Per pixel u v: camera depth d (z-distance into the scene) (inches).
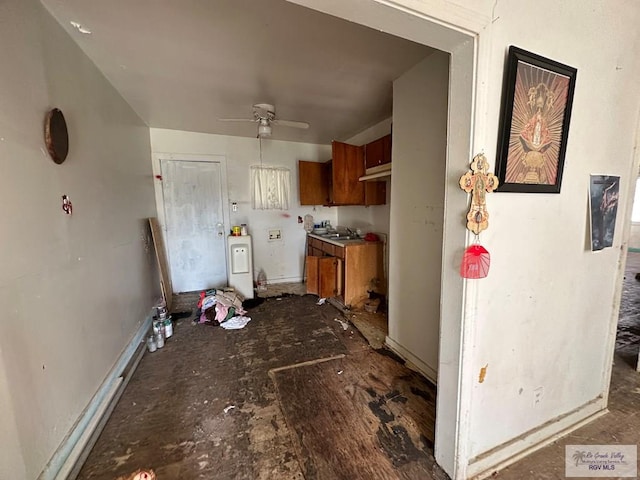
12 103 47.5
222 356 96.0
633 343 101.3
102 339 76.1
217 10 57.8
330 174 170.4
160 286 143.1
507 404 55.3
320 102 111.6
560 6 47.6
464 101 43.4
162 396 75.9
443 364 51.8
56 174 59.7
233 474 53.4
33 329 49.7
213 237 166.1
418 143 81.9
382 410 69.6
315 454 57.4
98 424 64.2
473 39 41.1
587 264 60.8
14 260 46.1
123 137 104.2
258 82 93.0
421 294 83.8
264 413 69.0
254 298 154.9
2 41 45.8
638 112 61.1
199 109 119.3
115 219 91.6
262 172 173.0
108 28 64.4
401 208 91.2
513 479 52.2
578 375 64.6
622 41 55.7
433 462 55.4
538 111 47.4
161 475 53.3
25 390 46.7
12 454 43.3
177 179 156.2
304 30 65.1
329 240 152.4
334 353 97.1
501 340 52.1
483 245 46.8
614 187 60.8
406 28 40.1
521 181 48.2
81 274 67.4
